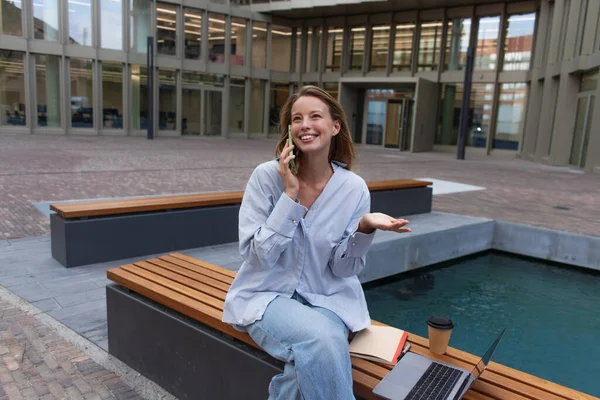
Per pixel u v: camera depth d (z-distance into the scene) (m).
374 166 15.46
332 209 2.05
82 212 4.72
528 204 9.28
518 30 22.22
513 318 4.98
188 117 26.34
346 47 26.98
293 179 1.89
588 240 6.52
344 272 2.07
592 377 3.84
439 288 5.93
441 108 24.64
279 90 29.30
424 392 1.83
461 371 1.97
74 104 23.14
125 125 24.44
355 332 2.21
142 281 2.94
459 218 7.66
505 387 1.98
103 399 2.65
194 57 25.88
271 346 1.92
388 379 1.92
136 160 13.95
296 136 2.01
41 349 3.15
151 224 5.21
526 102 22.19
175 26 24.97
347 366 1.80
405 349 2.19
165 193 8.84
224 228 5.86
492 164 18.30
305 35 28.22
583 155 17.03
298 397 1.83
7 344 3.19
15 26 21.33
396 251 6.11
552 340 4.48
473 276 6.41
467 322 4.88
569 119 18.08
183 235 5.49
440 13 23.78
